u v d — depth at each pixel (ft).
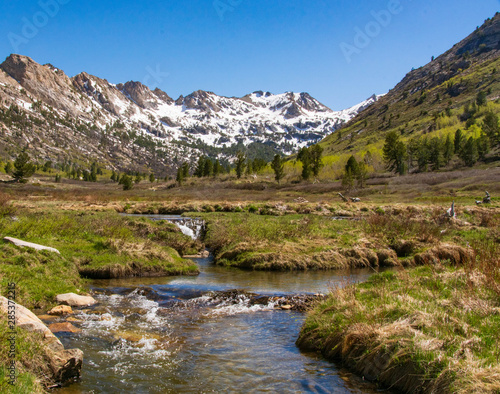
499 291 24.72
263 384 19.72
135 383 19.48
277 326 30.22
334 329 24.59
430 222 82.38
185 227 86.53
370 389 19.31
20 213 70.18
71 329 26.94
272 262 58.85
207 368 21.66
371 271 57.36
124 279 47.57
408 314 23.30
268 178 383.65
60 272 39.91
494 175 245.04
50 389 18.16
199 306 35.86
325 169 409.28
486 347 18.60
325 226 85.15
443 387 16.85
